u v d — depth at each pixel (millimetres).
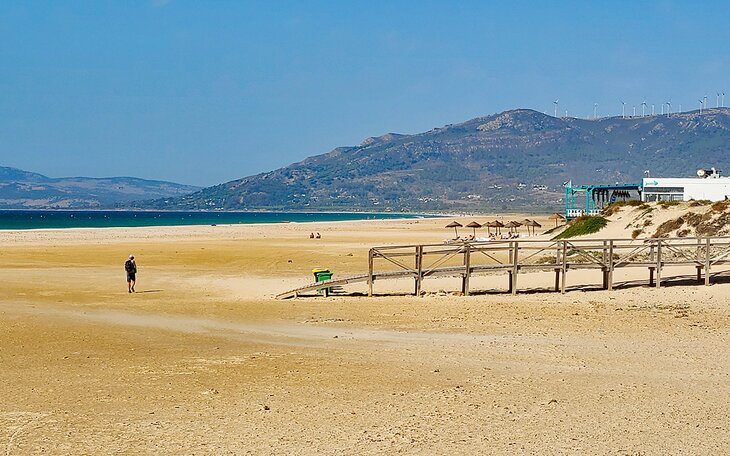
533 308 29641
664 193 90625
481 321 26953
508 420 14633
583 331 24891
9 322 26375
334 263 52750
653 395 16516
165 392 16891
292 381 17891
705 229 53719
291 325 26469
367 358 20516
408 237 95250
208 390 17062
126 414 15164
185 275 45438
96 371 18969
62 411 15344
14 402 16016
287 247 69750
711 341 23031
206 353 21219
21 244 71500
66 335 24031
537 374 18578
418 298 32906
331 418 14828
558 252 36469
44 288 38156
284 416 14984
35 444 13219
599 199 103438
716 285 34625
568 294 33219
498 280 38062
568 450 12844
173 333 24656
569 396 16438
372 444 13203
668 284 35531
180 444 13250
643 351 21500
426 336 24125
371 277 33812
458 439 13461
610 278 34188
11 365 19656
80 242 75750
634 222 59906
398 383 17656
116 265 51156
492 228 130625
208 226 137500
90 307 30984
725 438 13500
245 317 28250
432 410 15367
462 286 35094
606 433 13789
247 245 72688
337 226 142375
